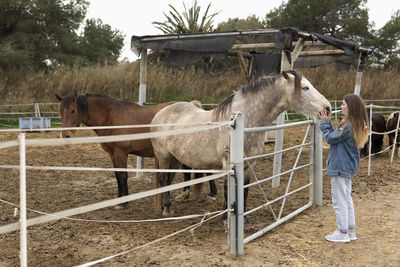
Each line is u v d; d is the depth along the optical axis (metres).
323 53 7.86
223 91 18.47
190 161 4.26
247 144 3.81
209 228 4.12
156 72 19.09
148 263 3.17
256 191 5.91
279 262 3.19
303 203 5.13
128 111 5.25
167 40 6.23
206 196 5.62
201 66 19.97
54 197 5.56
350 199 3.67
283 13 25.92
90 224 4.29
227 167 3.60
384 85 19.59
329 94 18.70
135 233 3.96
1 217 4.52
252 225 4.16
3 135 12.84
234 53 7.10
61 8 24.50
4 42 21.36
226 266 3.10
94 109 5.07
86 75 18.52
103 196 5.65
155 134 2.87
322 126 3.57
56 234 3.94
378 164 7.89
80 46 25.94
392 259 3.22
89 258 3.30
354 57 7.54
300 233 3.91
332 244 3.59
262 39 19.17
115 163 5.21
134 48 6.54
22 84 18.41
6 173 7.27
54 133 13.40
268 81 3.89
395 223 4.14
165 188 2.89
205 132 3.97
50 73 19.09
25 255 2.17
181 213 4.79
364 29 24.22
